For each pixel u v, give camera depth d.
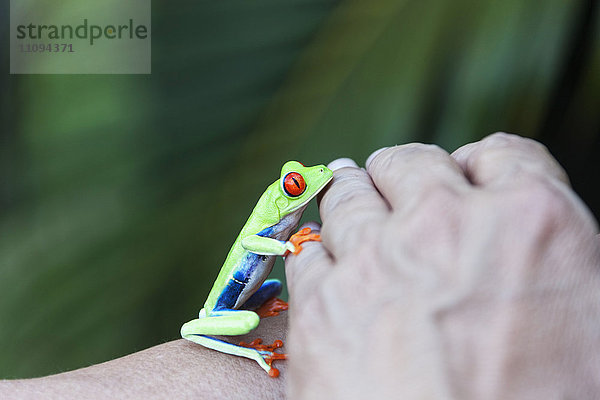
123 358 0.42
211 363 0.41
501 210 0.35
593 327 0.35
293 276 0.38
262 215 0.43
